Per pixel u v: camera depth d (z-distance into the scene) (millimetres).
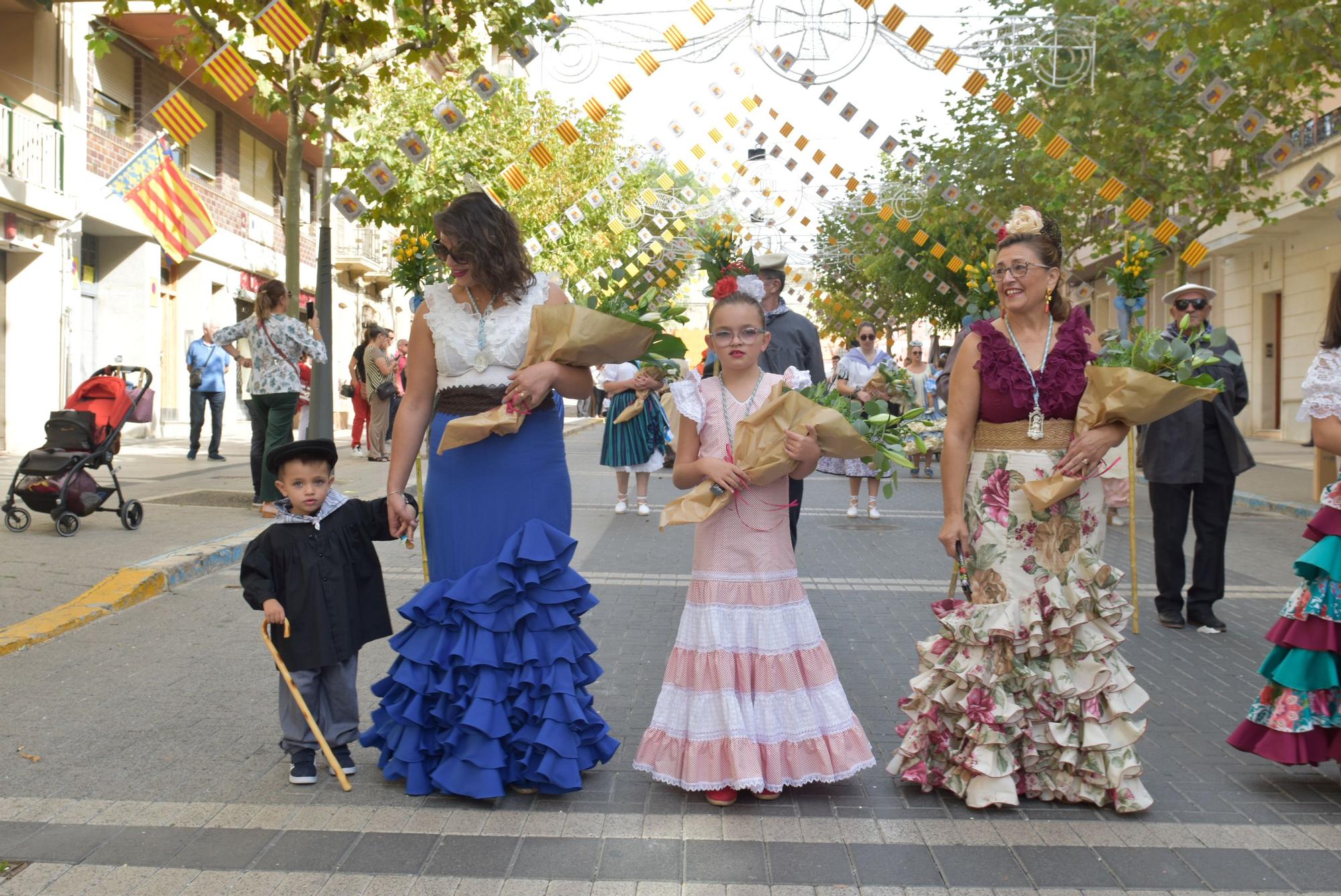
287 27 8805
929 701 4172
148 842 3689
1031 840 3779
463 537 4129
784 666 4117
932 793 4199
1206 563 6988
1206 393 3795
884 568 8984
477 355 4152
